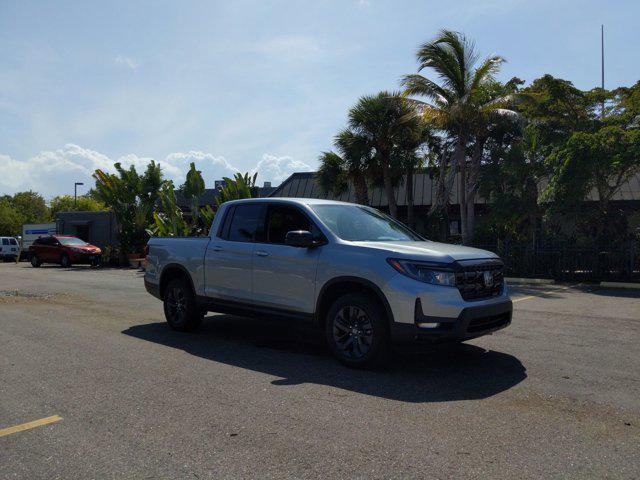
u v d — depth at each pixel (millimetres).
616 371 5512
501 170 18234
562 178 15594
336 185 23812
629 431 3879
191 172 23297
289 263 6176
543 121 19859
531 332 7625
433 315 5129
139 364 5801
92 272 21531
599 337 7277
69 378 5254
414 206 26516
